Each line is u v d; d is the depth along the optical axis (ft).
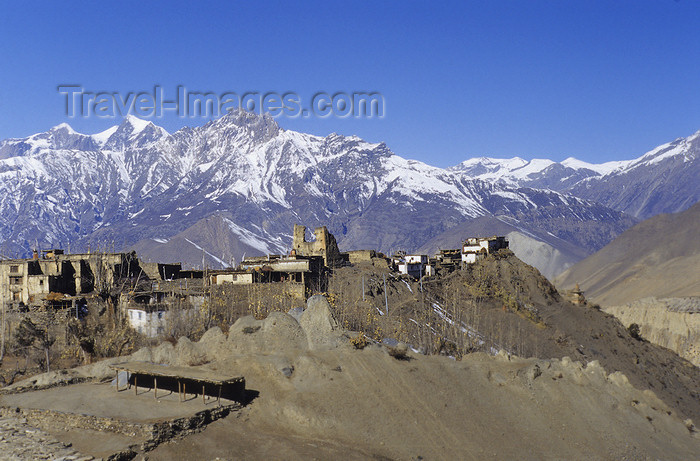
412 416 188.65
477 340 347.77
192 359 211.20
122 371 193.77
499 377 223.92
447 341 332.60
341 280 406.00
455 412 197.36
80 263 343.26
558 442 198.59
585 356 387.34
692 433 238.07
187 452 154.51
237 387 184.14
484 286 451.12
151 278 390.83
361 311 357.20
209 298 307.17
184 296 314.76
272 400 185.26
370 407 187.73
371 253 493.36
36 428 163.53
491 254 508.94
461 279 466.29
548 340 391.04
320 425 177.06
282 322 222.48
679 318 593.42
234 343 216.74
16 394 187.11
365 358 209.87
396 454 171.12
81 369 208.33
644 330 623.77
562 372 240.53
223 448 158.20
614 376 253.65
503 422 201.46
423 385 204.44
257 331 220.84
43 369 230.89
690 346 577.43
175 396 181.98
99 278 343.26
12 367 233.76
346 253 499.10
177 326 278.26
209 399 180.04
